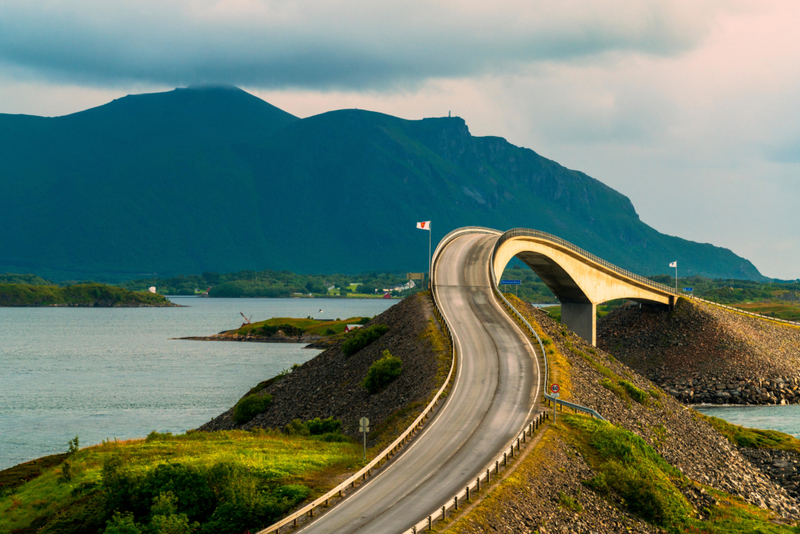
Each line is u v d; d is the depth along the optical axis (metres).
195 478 39.59
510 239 113.06
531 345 75.69
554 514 39.03
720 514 48.56
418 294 101.44
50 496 45.25
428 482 40.38
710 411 104.12
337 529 33.41
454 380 63.94
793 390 114.88
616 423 59.72
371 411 66.50
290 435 61.81
